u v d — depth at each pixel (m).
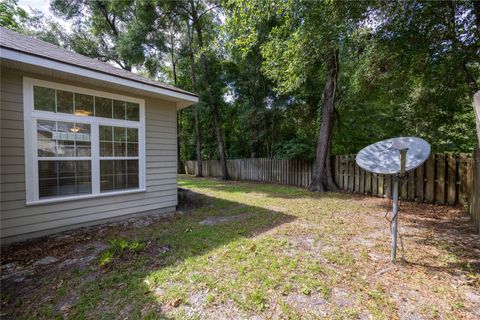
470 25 4.28
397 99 8.66
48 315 1.86
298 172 9.85
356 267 2.51
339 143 10.80
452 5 4.04
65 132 3.91
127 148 4.73
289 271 2.44
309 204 5.84
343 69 7.56
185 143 19.17
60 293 2.14
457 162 5.21
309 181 9.36
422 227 3.85
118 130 4.59
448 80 5.29
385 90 6.89
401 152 2.38
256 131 12.57
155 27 12.79
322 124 8.05
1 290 2.20
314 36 4.96
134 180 4.84
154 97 5.09
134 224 4.30
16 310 1.92
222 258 2.77
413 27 4.20
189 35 13.33
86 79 3.86
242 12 5.34
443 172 5.41
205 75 12.58
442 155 5.41
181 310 1.88
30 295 2.12
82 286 2.24
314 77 9.29
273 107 10.99
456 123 8.16
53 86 3.73
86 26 14.21
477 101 2.06
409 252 2.87
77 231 3.89
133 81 4.29
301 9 4.61
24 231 3.50
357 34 4.81
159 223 4.36
